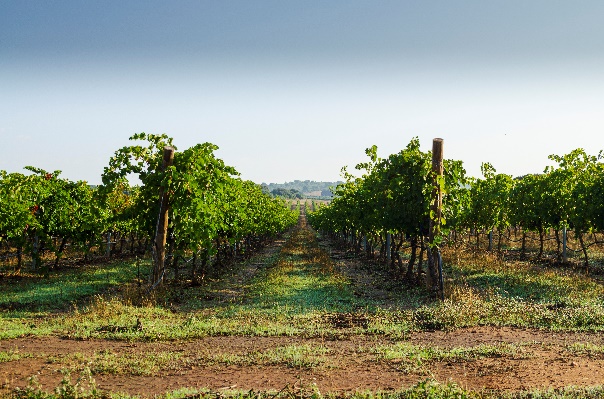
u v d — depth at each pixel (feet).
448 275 63.36
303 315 40.24
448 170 53.01
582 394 19.80
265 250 134.10
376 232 79.61
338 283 58.13
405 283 57.47
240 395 19.65
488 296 45.93
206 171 51.42
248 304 47.19
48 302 46.60
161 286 49.37
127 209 52.60
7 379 22.15
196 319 38.60
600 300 42.86
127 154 49.98
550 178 75.87
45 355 27.17
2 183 64.28
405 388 21.40
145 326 34.91
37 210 69.72
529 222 80.18
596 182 64.69
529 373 23.95
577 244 107.14
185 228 49.70
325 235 223.71
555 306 41.52
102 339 31.86
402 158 54.13
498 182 91.40
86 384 22.20
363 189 73.26
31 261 83.05
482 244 115.24
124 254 98.99
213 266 79.10
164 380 23.29
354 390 21.44
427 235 54.13
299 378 21.58
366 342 31.60
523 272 59.72
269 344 31.01
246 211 80.12
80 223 75.25
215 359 26.84
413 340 32.07
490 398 19.66
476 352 28.14
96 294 52.29
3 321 37.40
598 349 28.50
